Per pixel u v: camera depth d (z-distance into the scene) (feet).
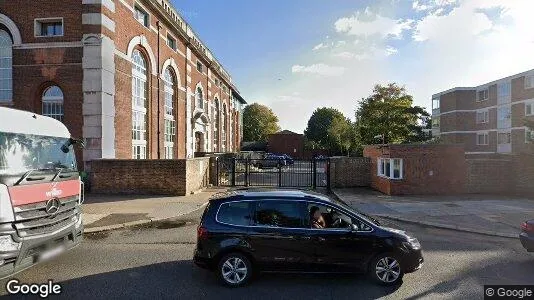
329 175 60.95
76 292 17.63
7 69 54.24
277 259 18.44
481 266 21.94
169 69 81.92
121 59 57.36
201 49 118.83
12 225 16.84
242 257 18.48
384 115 119.03
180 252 24.93
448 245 27.02
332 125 193.16
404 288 18.33
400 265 18.63
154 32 70.90
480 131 136.98
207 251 18.47
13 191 17.10
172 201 45.37
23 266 17.29
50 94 53.57
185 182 50.19
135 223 33.86
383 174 56.18
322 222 18.89
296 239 18.44
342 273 18.76
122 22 57.77
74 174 22.31
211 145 123.54
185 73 90.89
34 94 52.70
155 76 71.41
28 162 19.67
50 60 52.34
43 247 18.74
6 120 18.90
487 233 30.83
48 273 20.42
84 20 51.65
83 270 20.97
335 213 19.07
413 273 20.61
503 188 53.31
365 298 17.08
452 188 52.90
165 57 77.10
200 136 110.93
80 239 22.52
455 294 17.63
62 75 52.19
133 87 63.05
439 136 153.79
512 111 118.62
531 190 50.21
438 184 52.60
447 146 52.80
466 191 53.42
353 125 160.25
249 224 18.78
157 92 72.02
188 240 28.37
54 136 22.50
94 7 51.72
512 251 25.39
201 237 18.69
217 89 135.44
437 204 44.34
